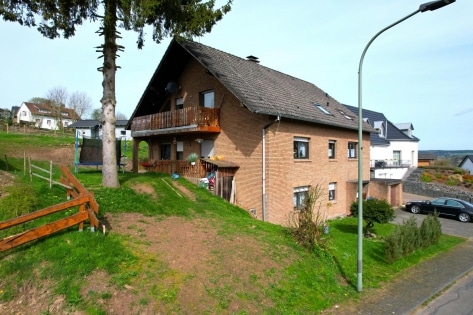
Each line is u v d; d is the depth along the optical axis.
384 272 9.98
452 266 11.05
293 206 15.48
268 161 14.18
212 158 15.98
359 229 8.41
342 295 7.96
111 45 11.32
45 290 5.86
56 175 13.02
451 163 53.28
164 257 7.27
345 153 20.02
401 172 37.44
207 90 17.27
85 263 6.45
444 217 21.62
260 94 15.29
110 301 5.72
